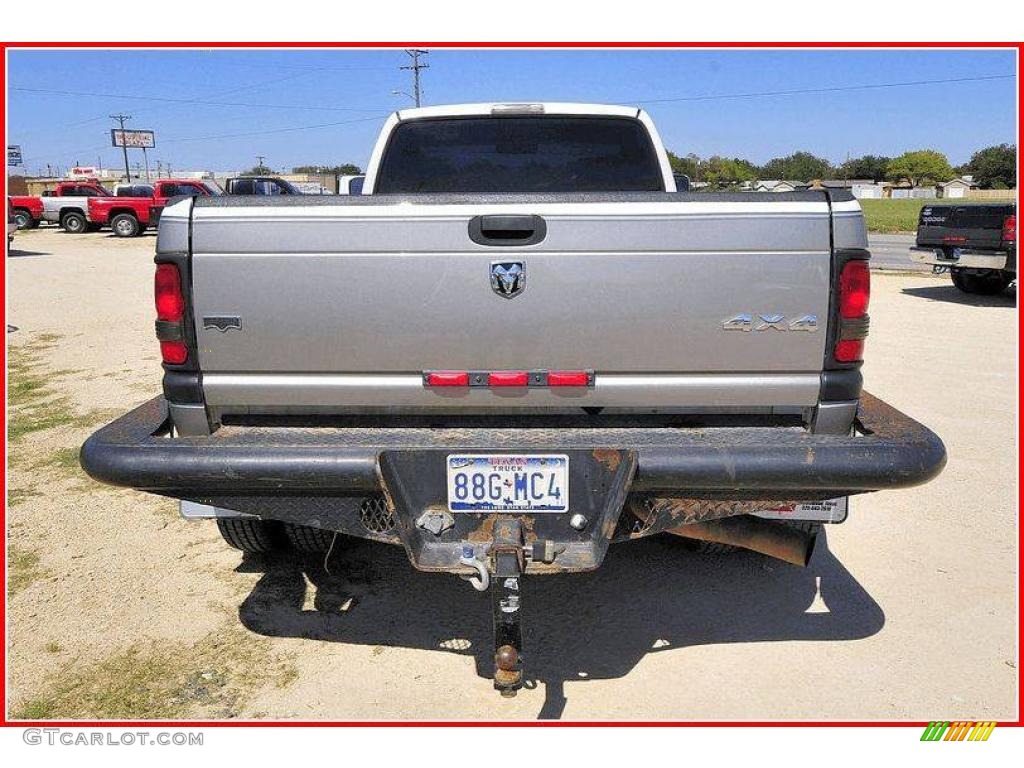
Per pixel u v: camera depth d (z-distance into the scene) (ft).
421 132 14.35
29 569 13.41
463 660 10.88
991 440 19.83
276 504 9.70
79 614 12.00
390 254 9.39
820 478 9.16
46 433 20.68
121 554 13.98
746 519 10.90
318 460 9.20
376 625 11.74
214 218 9.41
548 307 9.45
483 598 12.50
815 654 10.96
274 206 9.38
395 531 9.63
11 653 11.01
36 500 16.37
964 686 10.26
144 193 96.37
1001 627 11.62
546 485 9.30
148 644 11.24
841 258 9.43
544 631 11.58
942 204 43.21
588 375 9.61
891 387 24.95
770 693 10.14
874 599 12.39
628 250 9.36
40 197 100.07
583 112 14.30
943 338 33.35
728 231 9.34
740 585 12.86
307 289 9.47
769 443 9.36
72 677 10.50
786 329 9.52
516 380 9.62
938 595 12.51
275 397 9.76
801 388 9.70
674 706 9.89
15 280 52.65
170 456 9.29
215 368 9.71
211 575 13.24
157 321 9.68
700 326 9.49
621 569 13.41
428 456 9.27
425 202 9.34
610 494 9.25
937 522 15.20
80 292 47.52
